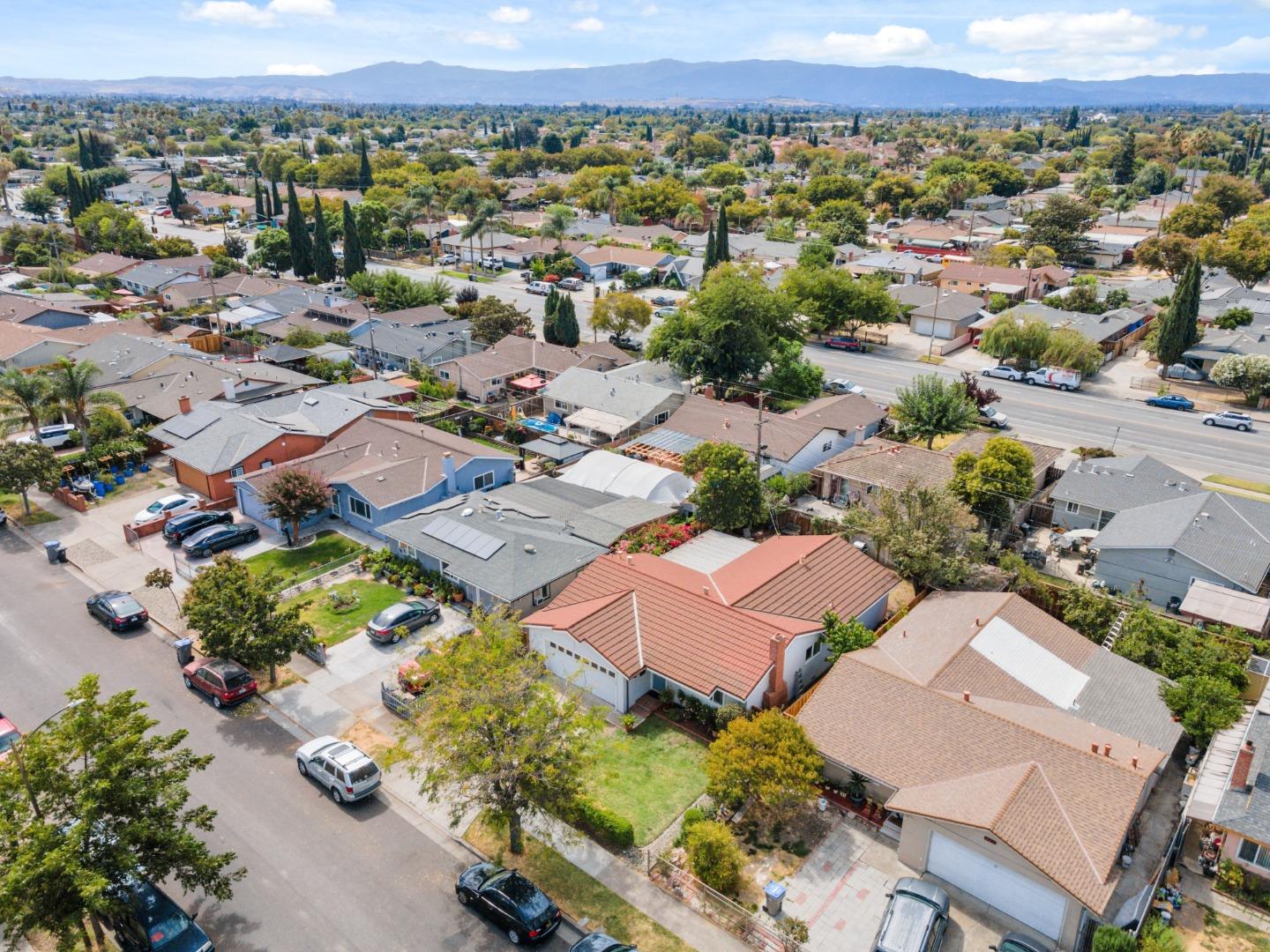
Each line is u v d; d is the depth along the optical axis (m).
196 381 73.62
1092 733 32.62
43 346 82.62
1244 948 26.39
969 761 30.77
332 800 32.69
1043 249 142.12
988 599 41.88
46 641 43.16
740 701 35.44
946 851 28.70
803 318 98.44
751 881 29.00
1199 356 87.56
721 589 42.03
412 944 26.48
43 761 23.94
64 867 22.00
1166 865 29.00
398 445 60.44
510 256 151.12
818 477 62.06
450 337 91.81
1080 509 55.47
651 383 80.50
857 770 31.73
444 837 30.97
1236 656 38.84
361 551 52.53
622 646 38.28
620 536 50.25
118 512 57.56
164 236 165.38
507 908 26.47
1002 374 90.00
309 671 40.56
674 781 33.81
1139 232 161.75
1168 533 47.72
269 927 27.02
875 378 90.19
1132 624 40.41
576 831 31.05
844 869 29.56
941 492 48.19
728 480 52.78
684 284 131.38
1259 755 31.03
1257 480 63.03
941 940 26.45
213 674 37.97
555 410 79.12
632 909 27.80
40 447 56.28
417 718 31.95
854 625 40.16
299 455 62.00
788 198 192.25
